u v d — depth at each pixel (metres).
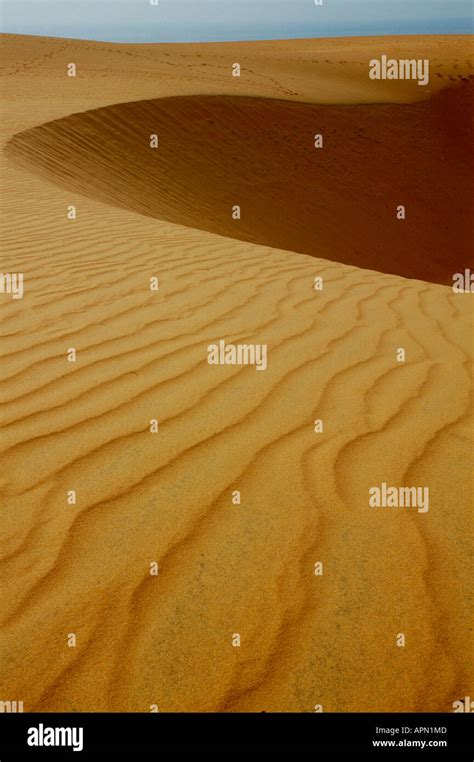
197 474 2.67
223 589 2.11
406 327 4.43
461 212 21.31
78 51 33.03
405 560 2.24
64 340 3.91
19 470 2.64
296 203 18.28
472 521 2.43
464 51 39.12
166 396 3.28
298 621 2.01
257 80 27.95
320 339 4.11
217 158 18.41
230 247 6.84
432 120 26.17
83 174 13.38
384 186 20.98
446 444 2.92
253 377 3.53
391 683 1.83
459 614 2.04
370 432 3.01
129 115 17.66
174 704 1.78
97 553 2.24
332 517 2.44
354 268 6.24
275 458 2.79
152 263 5.85
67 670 1.84
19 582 2.11
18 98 18.80
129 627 1.97
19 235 6.68
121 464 2.71
